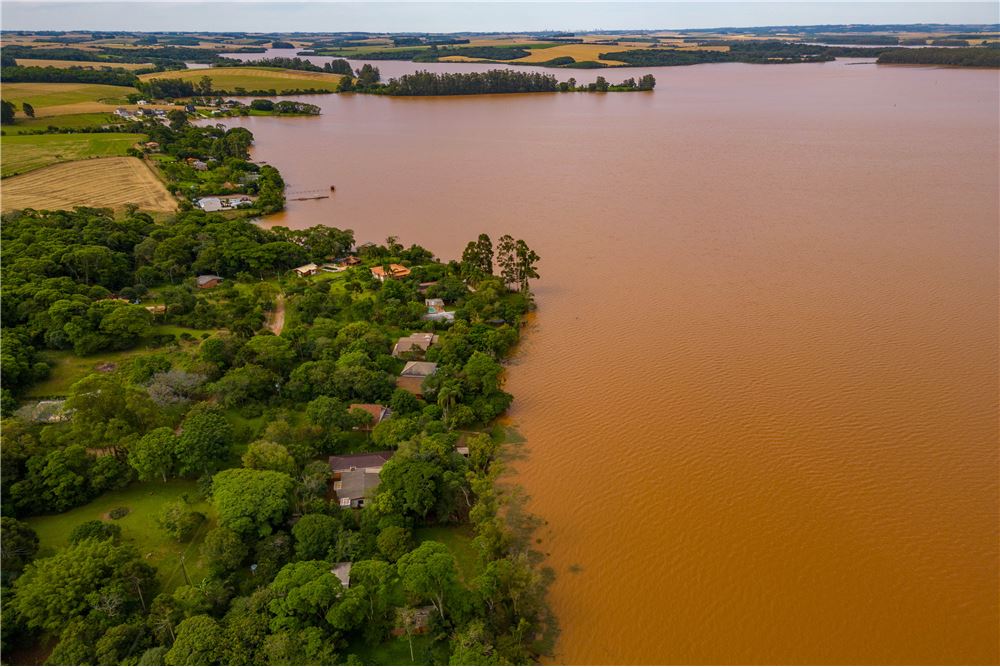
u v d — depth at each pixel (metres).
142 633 63.69
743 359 116.69
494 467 86.50
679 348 121.50
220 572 72.12
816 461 91.75
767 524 81.81
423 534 80.06
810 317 129.75
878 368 111.94
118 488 86.75
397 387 107.62
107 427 88.69
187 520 78.12
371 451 94.38
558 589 73.50
